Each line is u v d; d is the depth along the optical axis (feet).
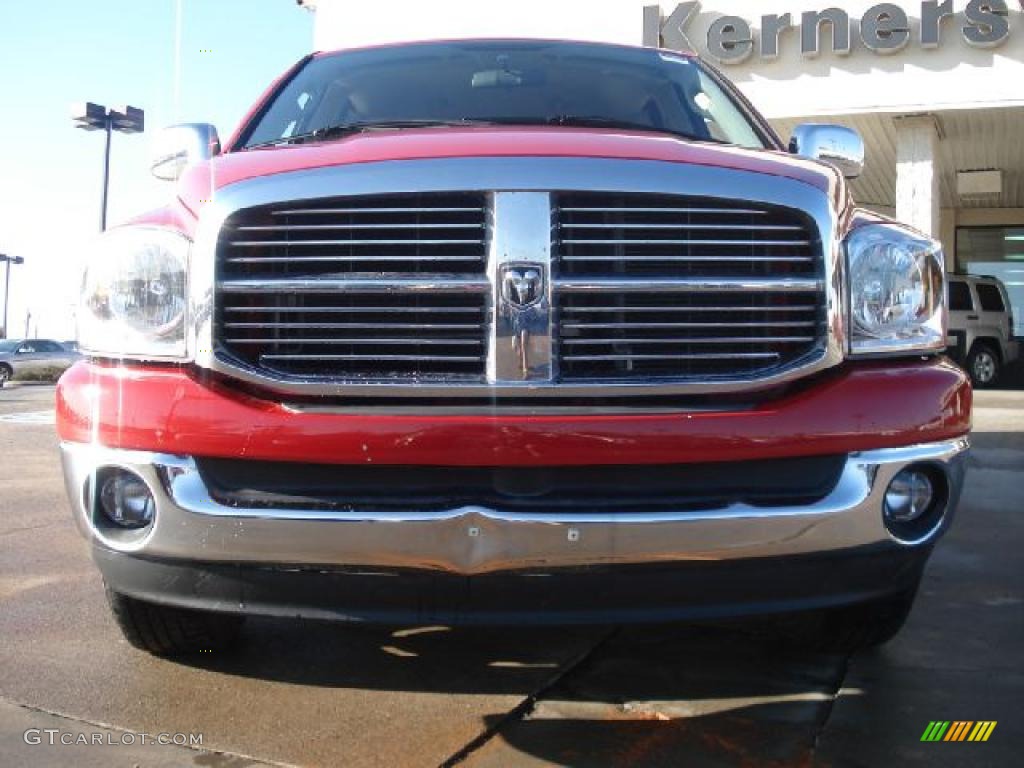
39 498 20.67
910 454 7.88
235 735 8.36
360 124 11.02
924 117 42.34
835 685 9.56
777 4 42.34
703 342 7.78
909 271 8.36
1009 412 37.09
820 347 7.89
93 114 59.62
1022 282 63.26
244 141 11.51
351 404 7.54
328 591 7.54
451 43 13.38
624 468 7.47
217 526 7.43
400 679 9.71
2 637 10.91
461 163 7.72
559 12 44.88
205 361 7.64
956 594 12.69
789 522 7.47
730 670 9.98
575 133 8.54
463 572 7.33
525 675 9.83
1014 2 39.34
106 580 8.27
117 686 9.45
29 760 7.85
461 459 7.33
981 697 9.21
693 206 7.91
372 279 7.64
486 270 7.63
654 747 8.16
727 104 12.73
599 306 7.73
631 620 7.54
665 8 43.75
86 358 8.51
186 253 7.86
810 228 8.00
